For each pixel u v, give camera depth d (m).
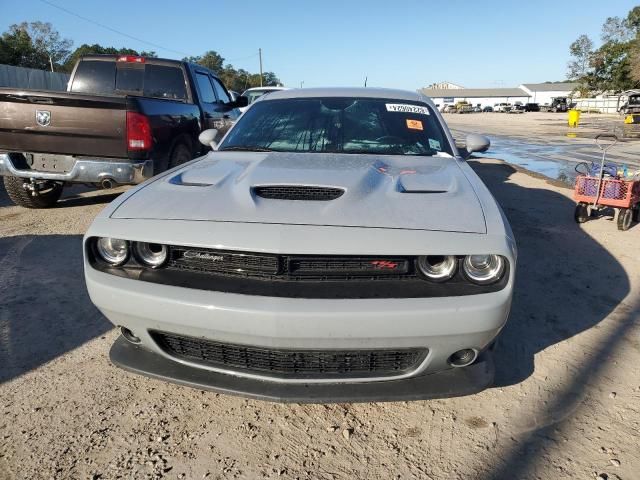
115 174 5.02
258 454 2.18
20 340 3.04
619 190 5.62
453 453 2.20
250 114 3.81
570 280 4.17
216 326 2.04
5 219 5.66
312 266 2.06
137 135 4.96
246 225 2.12
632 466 2.12
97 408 2.46
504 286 2.06
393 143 3.41
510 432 2.33
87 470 2.08
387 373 2.18
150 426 2.34
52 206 6.24
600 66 67.06
